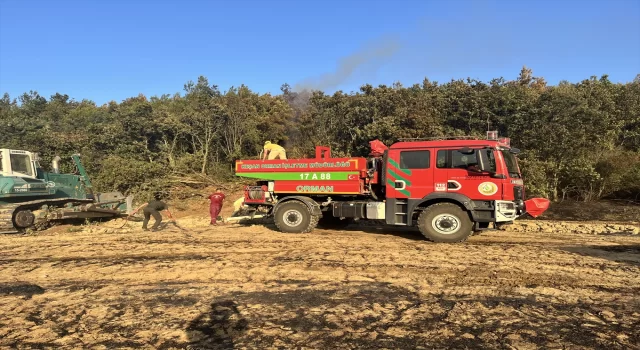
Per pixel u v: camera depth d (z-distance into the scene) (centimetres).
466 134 1638
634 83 1875
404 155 911
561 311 471
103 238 958
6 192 1133
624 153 1503
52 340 417
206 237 957
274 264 689
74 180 1345
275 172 1035
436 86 1942
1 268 690
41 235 1064
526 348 385
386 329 429
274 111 2266
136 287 580
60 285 597
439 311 475
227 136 2106
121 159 1694
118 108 2458
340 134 1897
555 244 841
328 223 1129
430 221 877
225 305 503
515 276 608
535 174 1357
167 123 1983
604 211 1263
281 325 443
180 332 430
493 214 836
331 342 402
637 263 675
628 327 427
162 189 1630
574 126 1502
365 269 654
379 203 942
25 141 1947
